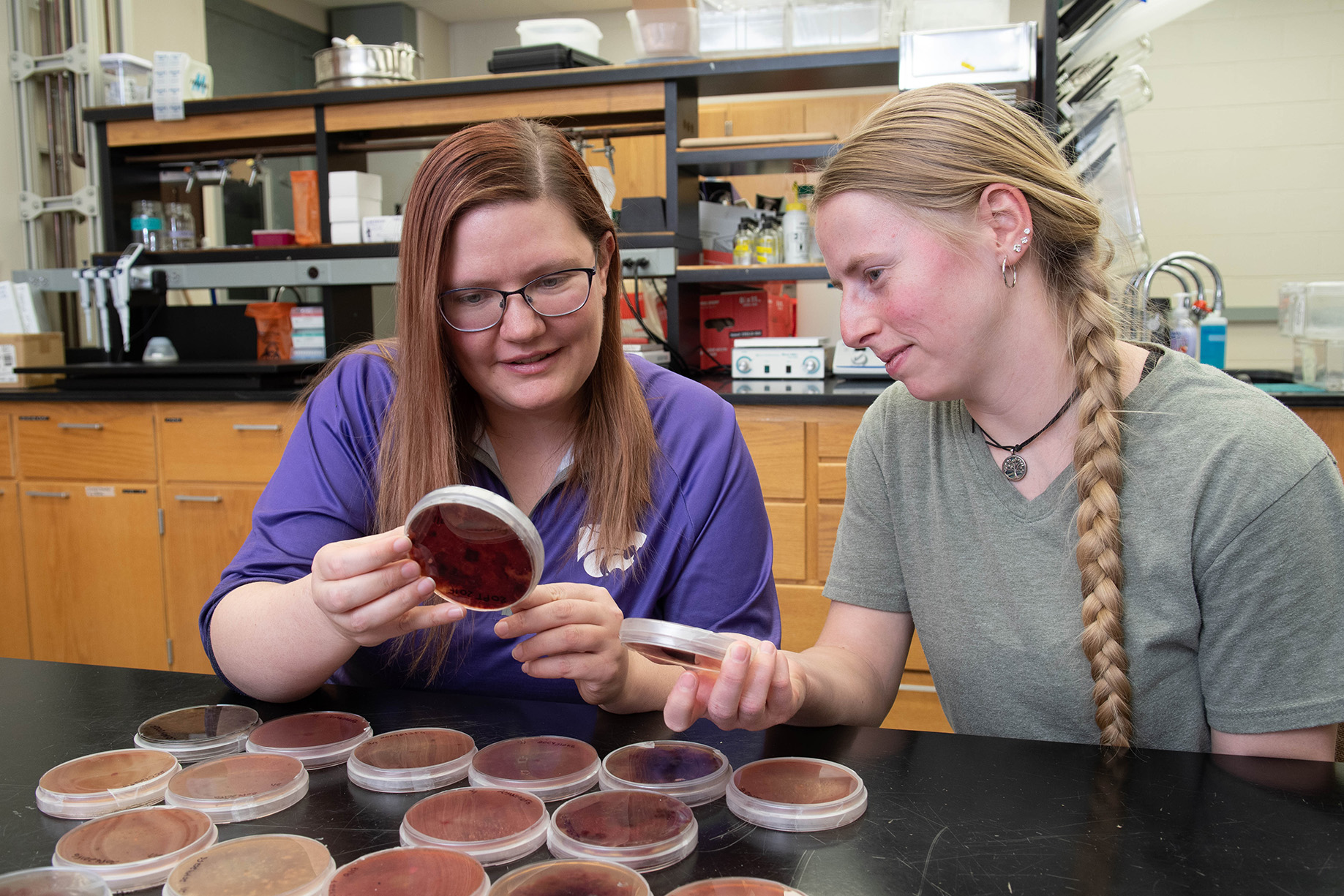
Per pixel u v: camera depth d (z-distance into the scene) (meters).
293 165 5.79
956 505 0.99
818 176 0.91
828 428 2.48
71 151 3.73
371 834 0.62
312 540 1.02
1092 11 2.64
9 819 0.65
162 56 3.17
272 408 2.74
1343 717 0.79
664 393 1.15
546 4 5.91
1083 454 0.86
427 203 0.89
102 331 3.21
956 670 0.99
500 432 1.10
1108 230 1.02
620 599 1.08
